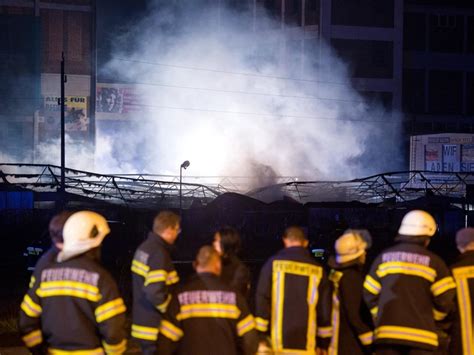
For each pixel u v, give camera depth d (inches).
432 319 462.3
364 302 487.2
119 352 392.5
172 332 428.1
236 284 485.1
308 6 5162.4
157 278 437.4
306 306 468.8
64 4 5157.5
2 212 2506.2
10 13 5044.3
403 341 455.8
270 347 458.9
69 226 399.2
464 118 5354.3
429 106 5334.6
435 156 4079.7
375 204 2925.7
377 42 5162.4
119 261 1610.5
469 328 491.2
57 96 5093.5
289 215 2476.6
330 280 504.1
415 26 5334.6
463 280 494.0
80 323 390.0
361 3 5132.9
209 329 419.8
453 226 2839.6
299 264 473.4
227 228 491.2
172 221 458.9
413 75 5329.7
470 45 5423.2
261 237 2358.5
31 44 4862.2
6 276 1694.1
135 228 2169.0
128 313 927.7
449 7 5369.1
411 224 471.2
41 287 397.1
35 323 406.0
